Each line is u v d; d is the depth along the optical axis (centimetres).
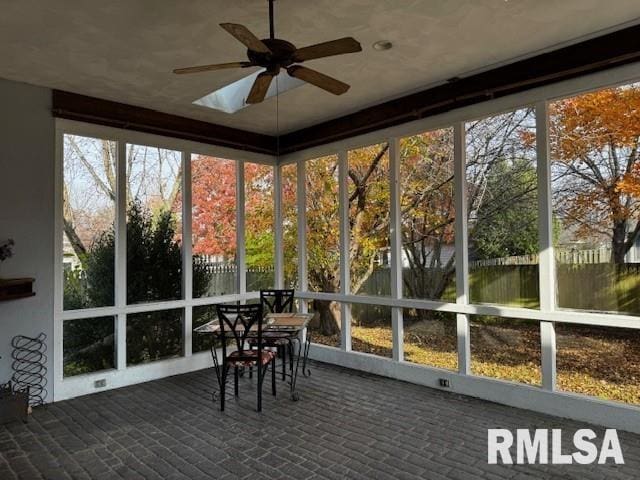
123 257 478
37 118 425
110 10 293
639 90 334
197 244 546
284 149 617
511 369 401
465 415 373
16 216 411
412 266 476
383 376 494
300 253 597
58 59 369
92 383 450
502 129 409
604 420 343
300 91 453
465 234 431
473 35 340
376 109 500
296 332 423
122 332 476
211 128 557
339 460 298
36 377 417
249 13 300
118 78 411
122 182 480
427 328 463
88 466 295
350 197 539
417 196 472
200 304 541
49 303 427
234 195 588
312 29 324
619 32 335
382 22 317
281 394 438
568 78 362
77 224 452
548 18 316
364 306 524
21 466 296
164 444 327
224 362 406
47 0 279
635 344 336
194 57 368
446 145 448
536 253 387
